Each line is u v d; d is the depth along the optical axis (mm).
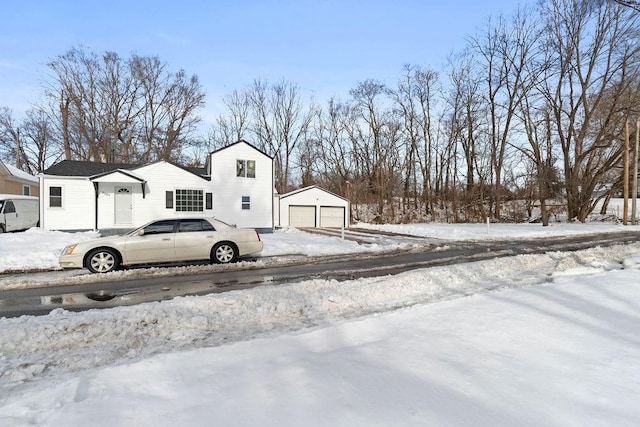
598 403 2607
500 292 6055
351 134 43250
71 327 4664
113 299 6805
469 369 3158
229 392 2822
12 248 13352
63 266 9539
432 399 2654
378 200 40562
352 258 11922
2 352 4121
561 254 10844
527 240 17578
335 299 6062
